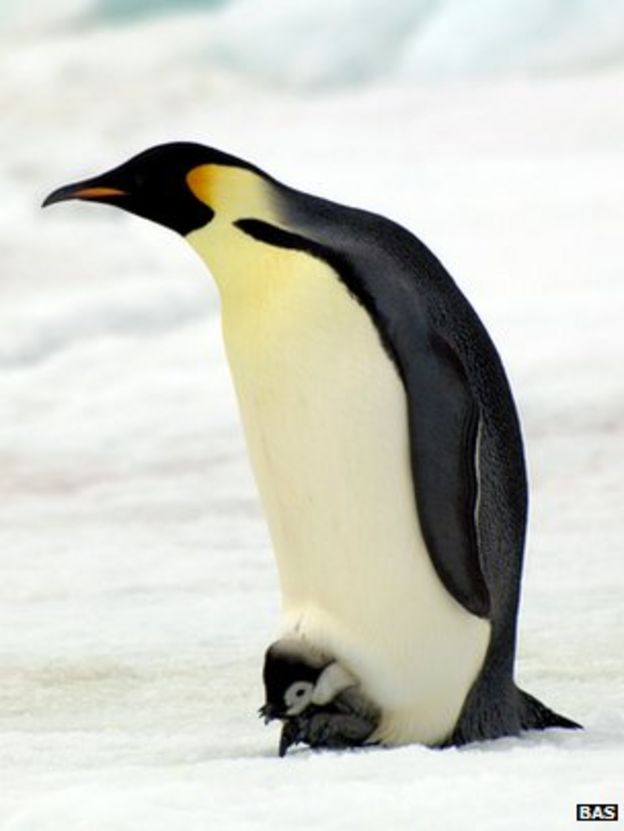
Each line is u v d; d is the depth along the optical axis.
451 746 21.30
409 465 20.50
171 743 21.98
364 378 20.36
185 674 27.09
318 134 123.38
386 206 95.69
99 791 18.22
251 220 20.58
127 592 35.25
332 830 16.64
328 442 20.56
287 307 20.45
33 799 18.55
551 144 112.12
